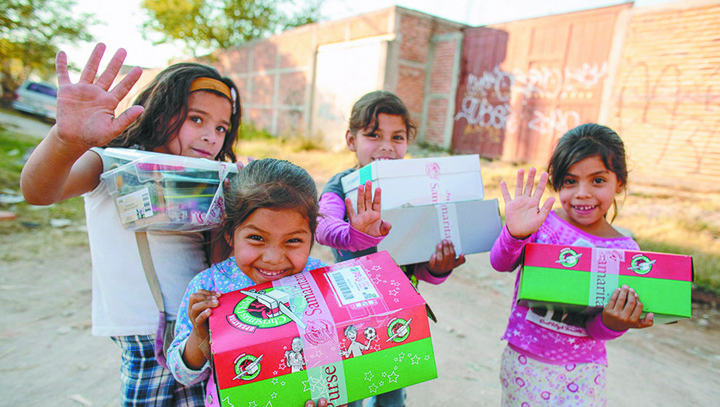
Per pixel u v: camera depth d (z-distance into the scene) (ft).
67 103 3.22
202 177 4.03
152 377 4.17
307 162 31.07
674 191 21.20
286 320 3.37
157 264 4.17
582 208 4.90
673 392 8.36
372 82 36.11
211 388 3.48
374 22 36.35
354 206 5.48
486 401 7.89
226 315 3.36
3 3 42.45
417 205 5.13
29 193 3.52
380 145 6.08
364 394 3.36
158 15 63.82
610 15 25.23
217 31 66.90
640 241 14.80
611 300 4.06
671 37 22.62
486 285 13.14
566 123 28.12
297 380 3.23
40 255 13.05
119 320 4.09
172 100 4.23
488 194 20.59
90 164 3.95
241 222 3.66
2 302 10.25
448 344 9.75
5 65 47.73
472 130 34.22
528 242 4.48
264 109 52.75
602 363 4.85
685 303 4.04
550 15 28.32
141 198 3.80
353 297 3.61
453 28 37.70
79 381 7.87
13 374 7.90
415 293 3.70
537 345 4.80
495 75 32.17
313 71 43.50
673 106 22.67
